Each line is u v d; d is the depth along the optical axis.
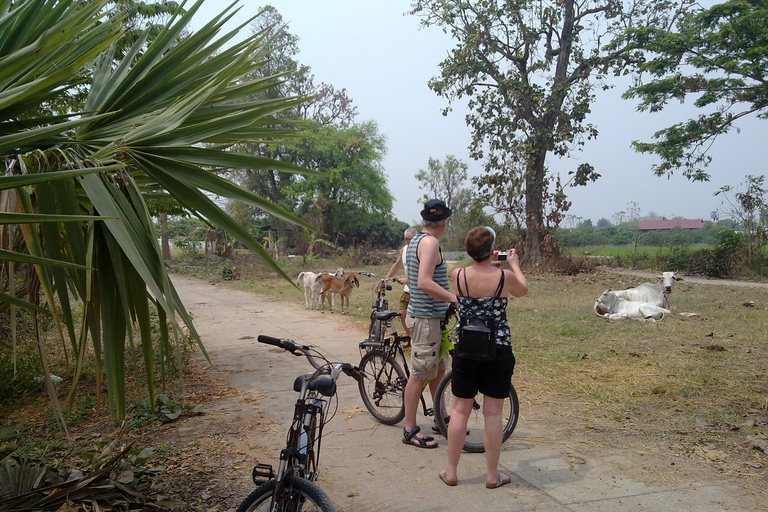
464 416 3.70
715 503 3.38
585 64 22.84
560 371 6.66
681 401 5.43
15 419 5.21
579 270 22.73
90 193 2.74
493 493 3.56
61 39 2.65
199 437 4.64
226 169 3.83
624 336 8.91
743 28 21.11
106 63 3.91
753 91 21.89
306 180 42.81
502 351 3.56
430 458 4.16
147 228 2.90
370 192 45.25
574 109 22.56
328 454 4.26
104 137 3.16
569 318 10.83
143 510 3.05
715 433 4.57
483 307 3.59
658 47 22.20
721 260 22.59
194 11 3.52
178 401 5.51
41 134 2.55
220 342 8.98
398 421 4.87
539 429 4.77
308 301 13.66
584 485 3.66
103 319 2.83
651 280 20.00
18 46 3.12
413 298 4.29
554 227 23.44
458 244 53.59
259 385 6.31
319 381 2.70
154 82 3.40
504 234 25.38
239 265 30.22
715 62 21.73
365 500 3.51
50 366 6.98
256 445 4.45
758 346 7.92
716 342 8.29
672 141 23.48
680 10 22.77
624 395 5.66
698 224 80.31
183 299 15.52
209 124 3.22
